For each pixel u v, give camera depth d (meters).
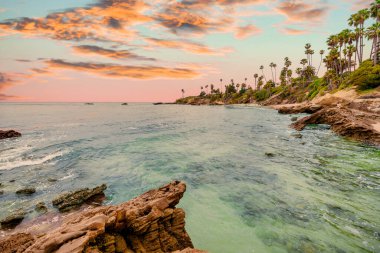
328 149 22.91
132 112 112.69
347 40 79.25
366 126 27.00
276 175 16.28
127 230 6.50
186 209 11.77
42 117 80.94
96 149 26.31
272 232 9.63
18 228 10.28
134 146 27.61
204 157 21.91
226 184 15.02
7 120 68.69
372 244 8.67
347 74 82.69
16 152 25.39
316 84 99.81
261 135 33.53
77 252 4.73
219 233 9.65
